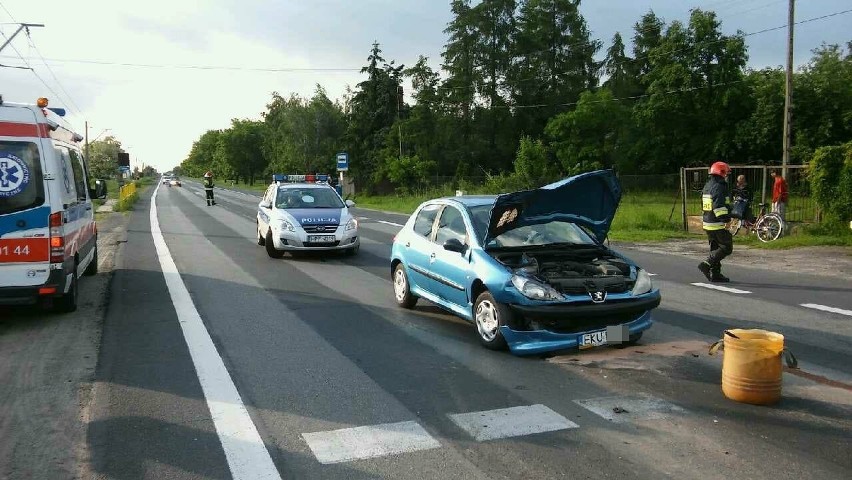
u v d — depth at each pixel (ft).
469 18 191.83
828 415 15.46
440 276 24.50
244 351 21.43
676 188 148.05
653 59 169.37
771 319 26.03
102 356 20.85
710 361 19.98
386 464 13.05
